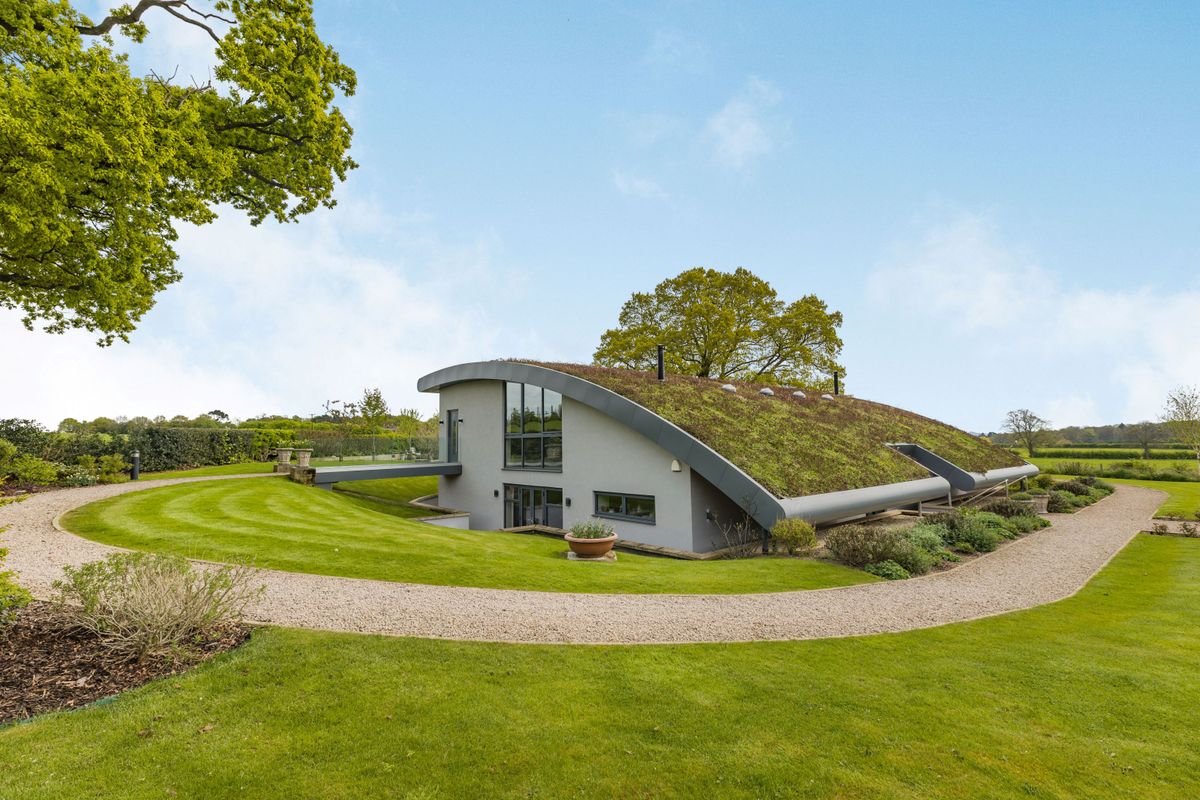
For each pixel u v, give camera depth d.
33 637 6.00
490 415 22.80
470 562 10.73
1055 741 4.62
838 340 37.47
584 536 12.71
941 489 20.52
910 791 3.90
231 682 5.17
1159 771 4.20
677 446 15.37
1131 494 27.38
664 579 10.38
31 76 7.64
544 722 4.69
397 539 12.43
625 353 37.09
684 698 5.25
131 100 8.38
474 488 23.50
